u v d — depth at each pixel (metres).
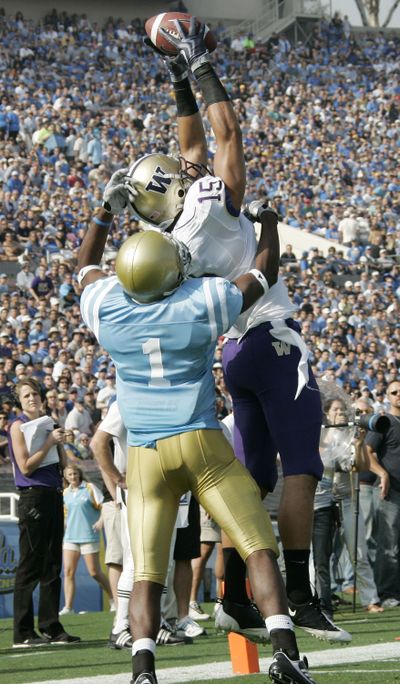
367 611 35.59
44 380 57.88
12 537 38.16
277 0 156.00
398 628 29.00
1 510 40.72
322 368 74.19
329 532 32.19
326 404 27.22
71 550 38.56
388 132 130.25
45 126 104.94
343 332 79.94
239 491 14.75
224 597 17.19
